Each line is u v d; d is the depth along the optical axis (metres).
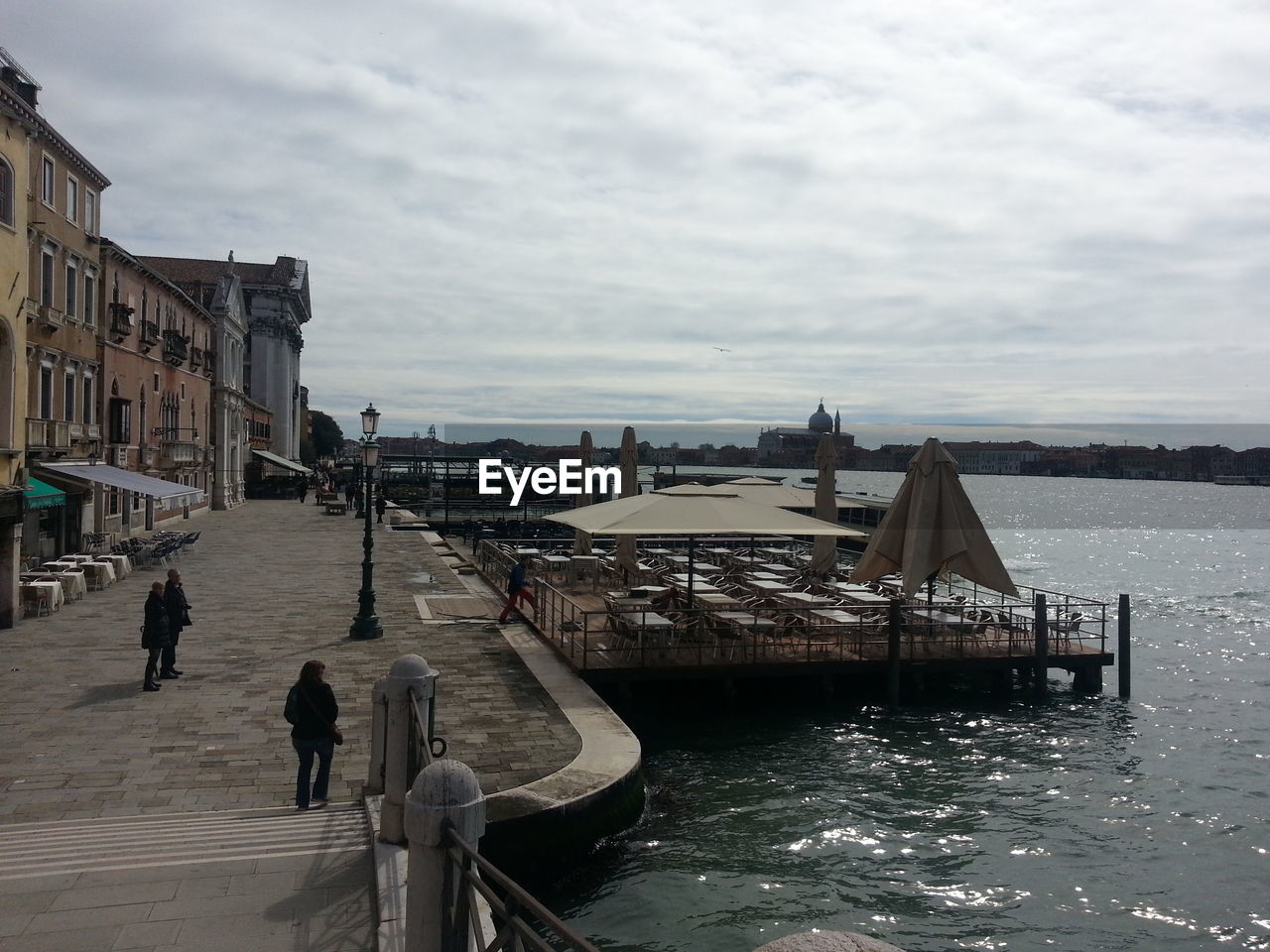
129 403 38.91
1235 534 93.44
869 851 12.29
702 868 11.53
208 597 23.88
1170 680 23.70
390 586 26.77
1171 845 12.83
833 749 16.52
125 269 38.25
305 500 80.12
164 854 8.02
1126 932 10.39
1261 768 16.39
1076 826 13.40
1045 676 20.08
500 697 14.86
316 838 8.50
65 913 6.74
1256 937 10.34
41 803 9.71
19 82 28.69
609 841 11.37
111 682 14.90
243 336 72.31
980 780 15.18
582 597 24.33
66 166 30.92
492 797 10.60
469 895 5.23
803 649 19.75
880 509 43.44
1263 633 32.38
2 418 19.44
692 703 18.95
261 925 6.66
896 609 18.94
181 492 33.16
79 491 28.97
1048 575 54.47
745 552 34.28
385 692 8.30
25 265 19.95
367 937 6.52
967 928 10.37
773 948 3.43
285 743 12.00
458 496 72.06
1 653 16.88
